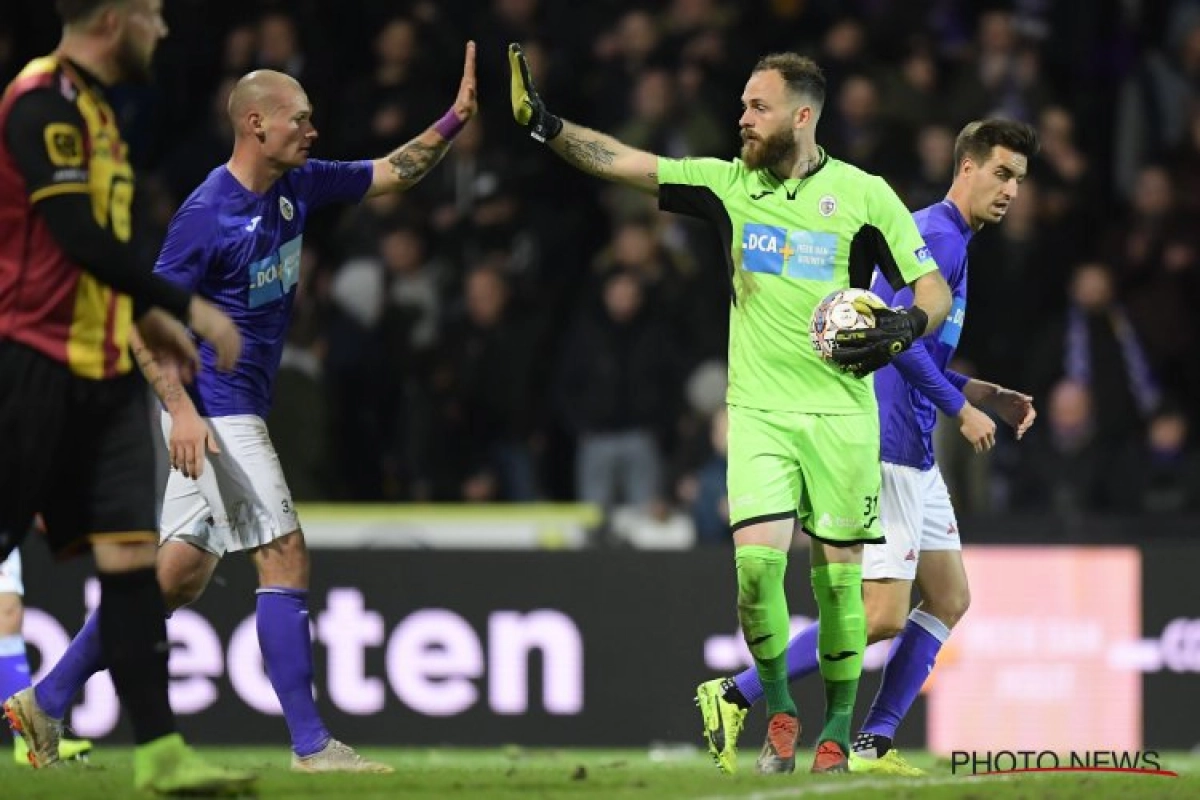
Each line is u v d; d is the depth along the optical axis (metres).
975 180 27.20
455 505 44.12
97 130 19.92
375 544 38.09
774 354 25.19
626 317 45.97
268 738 36.78
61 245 19.44
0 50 51.91
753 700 26.44
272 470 25.25
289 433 43.28
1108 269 49.25
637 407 45.78
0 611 28.12
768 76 25.11
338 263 48.19
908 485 26.80
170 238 24.77
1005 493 44.91
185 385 25.03
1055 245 48.50
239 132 24.94
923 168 47.88
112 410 20.47
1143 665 37.25
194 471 23.19
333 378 46.62
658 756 36.03
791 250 25.09
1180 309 48.84
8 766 27.39
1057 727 37.22
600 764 31.23
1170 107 51.84
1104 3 53.69
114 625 20.48
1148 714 37.25
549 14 51.94
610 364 45.84
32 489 20.17
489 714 37.25
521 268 48.75
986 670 37.28
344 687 37.25
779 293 25.11
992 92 49.88
